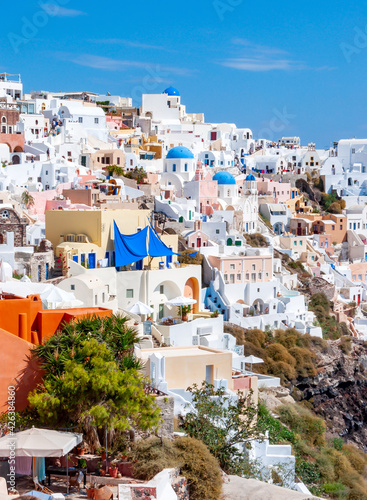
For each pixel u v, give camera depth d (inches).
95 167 6289.4
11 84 7746.1
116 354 1957.4
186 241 4687.5
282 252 5713.6
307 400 4183.1
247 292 4416.8
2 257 3270.2
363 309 5654.5
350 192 7819.9
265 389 3371.1
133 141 7190.0
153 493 1584.6
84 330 1921.8
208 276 4340.6
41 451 1512.1
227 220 5546.3
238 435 2103.8
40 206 4889.3
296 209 7135.8
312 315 4783.5
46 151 6122.1
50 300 2593.5
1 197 4522.6
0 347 1814.7
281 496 1823.3
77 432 1747.0
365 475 3147.1
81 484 1663.4
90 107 7559.1
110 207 4630.9
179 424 2117.4
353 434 4394.7
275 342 4168.3
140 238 3727.9
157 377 2251.5
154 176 5984.3
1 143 5777.6
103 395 1770.4
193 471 1774.1
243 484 1879.9
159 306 3683.6
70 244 3545.8
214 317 3750.0
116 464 1736.0
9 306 1929.1
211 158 7303.2
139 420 1798.7
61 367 1807.3
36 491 1512.1
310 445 2994.6
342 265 6225.4
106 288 3275.1
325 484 2672.2
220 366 2442.2
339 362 4402.1
